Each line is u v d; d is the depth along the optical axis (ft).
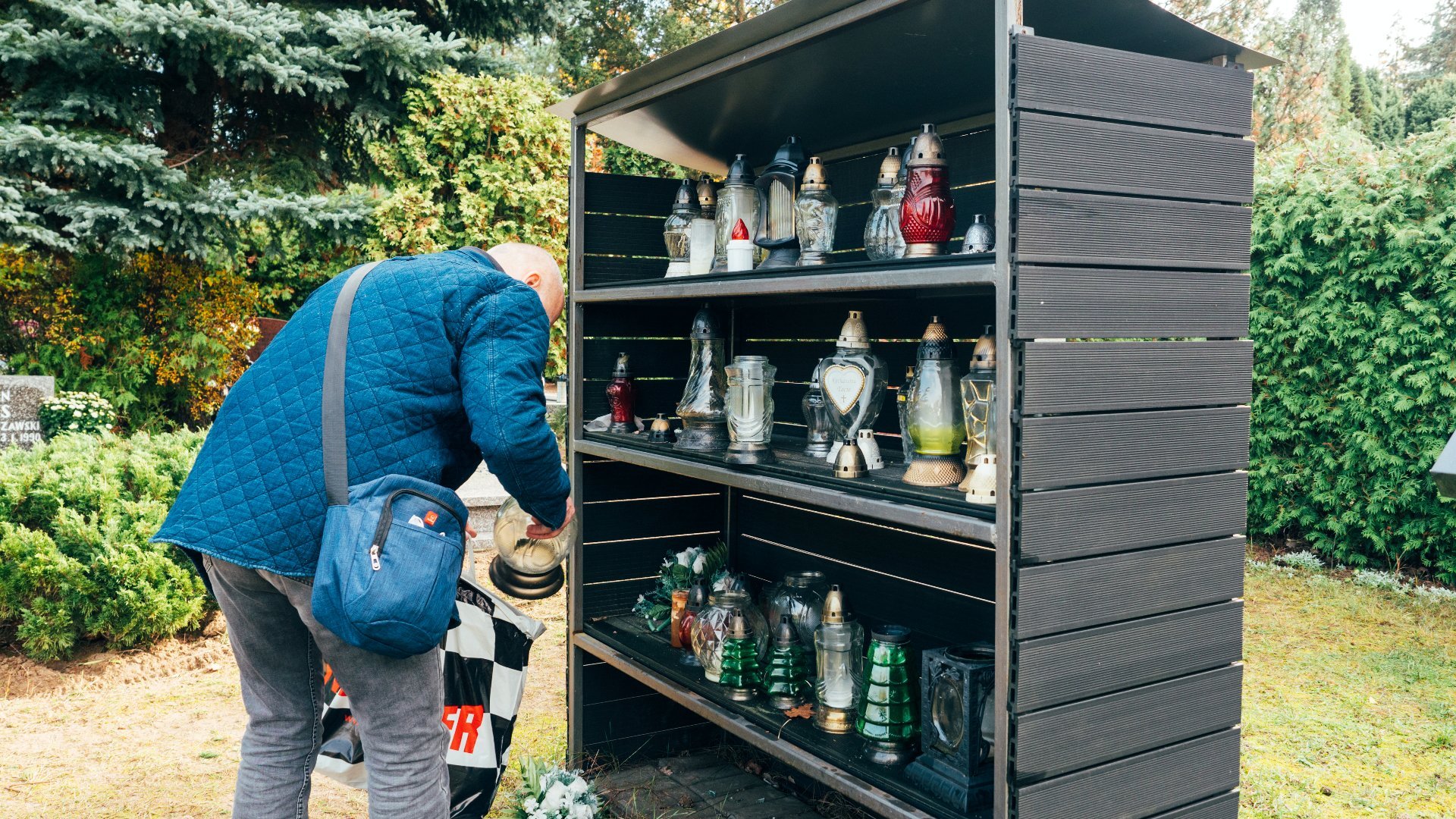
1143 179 5.29
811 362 9.77
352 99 26.05
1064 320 5.04
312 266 34.96
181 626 12.83
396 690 5.60
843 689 7.04
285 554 5.32
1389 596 15.89
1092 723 5.24
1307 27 57.21
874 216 7.47
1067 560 5.10
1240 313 5.77
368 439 5.33
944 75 7.21
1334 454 17.74
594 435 9.67
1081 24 5.65
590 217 9.88
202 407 26.03
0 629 13.10
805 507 9.75
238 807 5.97
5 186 20.72
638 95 8.48
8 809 8.51
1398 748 9.75
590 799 8.15
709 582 9.78
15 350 24.45
